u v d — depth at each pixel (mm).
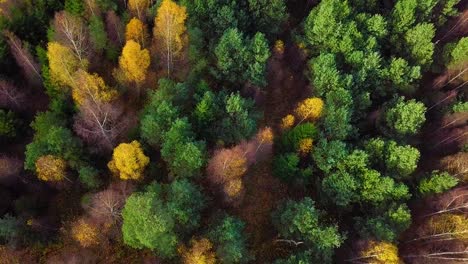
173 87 58969
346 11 67188
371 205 57750
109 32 64562
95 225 53656
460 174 60500
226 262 49375
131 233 47969
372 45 67438
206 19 67125
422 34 68688
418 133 67312
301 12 80312
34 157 53000
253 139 59062
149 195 47156
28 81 65250
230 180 54844
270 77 70500
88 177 55094
